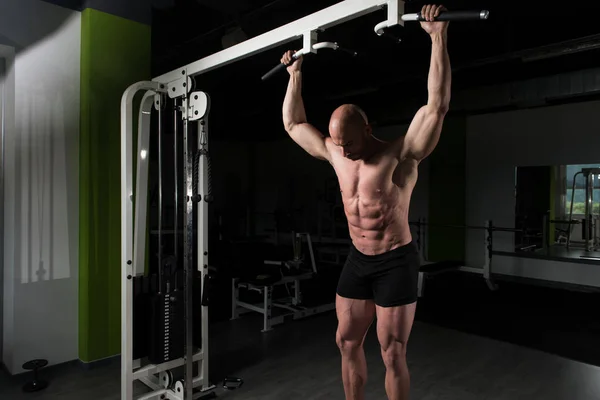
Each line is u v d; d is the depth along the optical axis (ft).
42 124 9.02
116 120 9.64
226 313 13.73
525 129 19.04
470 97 16.20
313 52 5.72
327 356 10.16
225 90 19.85
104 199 9.48
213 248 21.48
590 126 17.21
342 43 13.14
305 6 10.54
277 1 10.37
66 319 9.42
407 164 5.02
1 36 8.42
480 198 20.48
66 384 8.59
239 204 29.66
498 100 15.43
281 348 10.67
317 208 26.20
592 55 15.17
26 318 8.93
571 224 18.98
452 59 15.70
